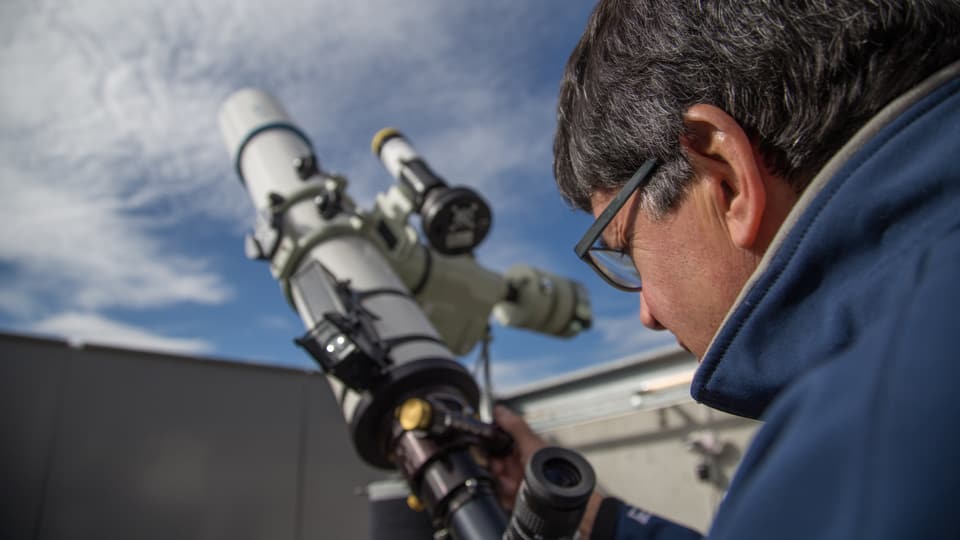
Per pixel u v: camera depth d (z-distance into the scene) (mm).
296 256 2344
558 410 3699
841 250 352
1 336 3547
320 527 4293
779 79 466
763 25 475
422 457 1677
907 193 317
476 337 2879
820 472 203
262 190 2627
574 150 633
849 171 356
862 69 440
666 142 521
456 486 1616
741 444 2723
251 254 2537
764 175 474
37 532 3369
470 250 2531
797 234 381
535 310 3152
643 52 545
